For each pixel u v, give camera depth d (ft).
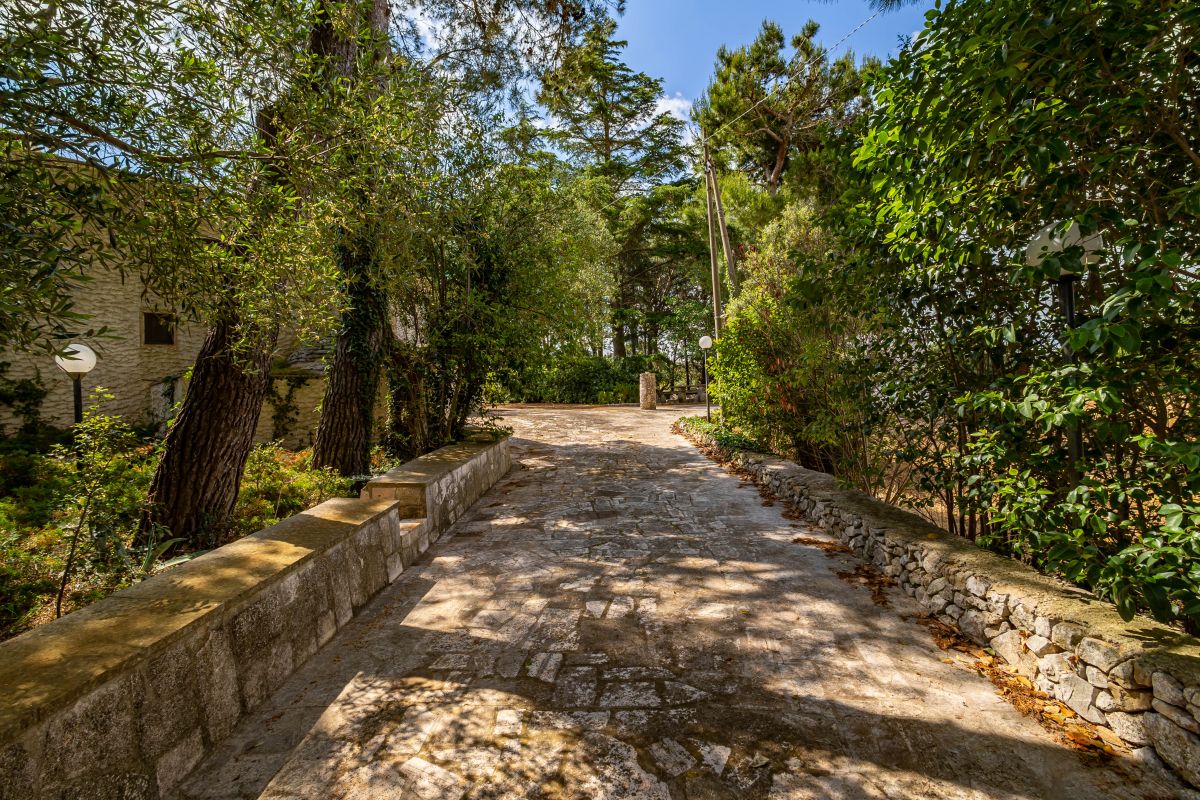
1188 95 7.97
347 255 22.44
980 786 6.44
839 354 18.88
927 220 9.85
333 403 24.58
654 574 13.83
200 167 9.24
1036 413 8.71
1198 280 6.98
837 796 6.37
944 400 12.32
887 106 10.14
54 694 5.25
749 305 27.17
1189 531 6.49
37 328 6.91
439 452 22.82
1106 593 8.17
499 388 29.35
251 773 6.98
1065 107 7.57
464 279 27.20
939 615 10.90
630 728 7.72
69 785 5.35
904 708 7.99
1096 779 6.44
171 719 6.72
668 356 91.50
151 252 9.09
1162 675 6.42
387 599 12.67
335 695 8.74
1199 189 6.64
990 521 9.96
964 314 11.57
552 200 30.45
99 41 7.79
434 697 8.61
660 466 29.68
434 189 17.93
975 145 8.43
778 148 53.72
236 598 7.89
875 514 14.76
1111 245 8.55
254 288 11.14
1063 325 9.96
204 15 8.75
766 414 26.22
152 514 14.79
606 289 52.49
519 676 9.20
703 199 68.80
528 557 15.48
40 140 7.19
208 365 15.25
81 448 13.25
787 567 13.96
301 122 10.65
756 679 8.90
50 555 13.44
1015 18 7.08
